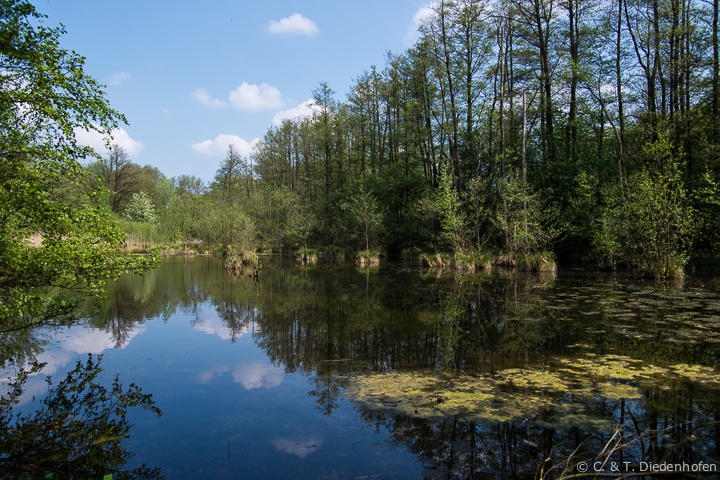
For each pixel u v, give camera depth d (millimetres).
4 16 5539
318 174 41781
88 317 10703
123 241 7109
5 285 6078
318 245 38250
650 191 15273
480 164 27156
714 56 18422
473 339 7949
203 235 40656
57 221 6543
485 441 4141
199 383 5895
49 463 3865
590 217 19812
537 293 13102
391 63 31750
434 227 27906
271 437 4305
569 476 3389
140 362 6895
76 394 5520
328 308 11445
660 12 19547
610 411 4691
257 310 11375
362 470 3682
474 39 25828
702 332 8023
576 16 22562
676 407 4766
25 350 7676
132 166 52781
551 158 23406
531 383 5555
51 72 5949
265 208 40156
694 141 19062
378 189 33094
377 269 23516
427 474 3623
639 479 3488
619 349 7039
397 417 4676
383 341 7949
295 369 6434
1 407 5113
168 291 15344
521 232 20750
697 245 19516
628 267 18438
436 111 28516
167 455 3973
